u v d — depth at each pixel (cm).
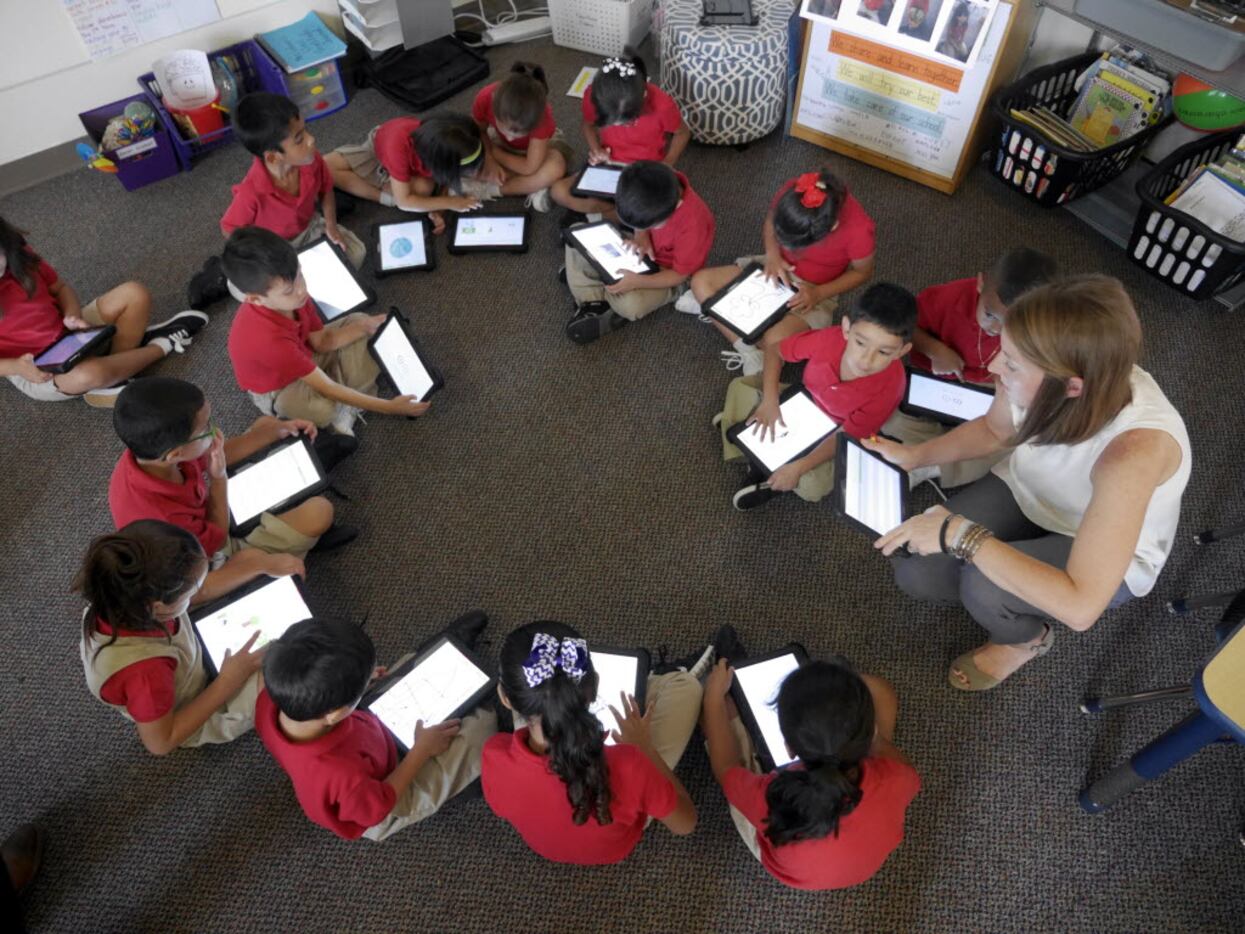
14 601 234
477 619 225
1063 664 218
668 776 181
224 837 199
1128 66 286
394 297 299
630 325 290
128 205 326
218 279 291
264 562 217
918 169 322
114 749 211
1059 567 182
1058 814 197
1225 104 266
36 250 311
